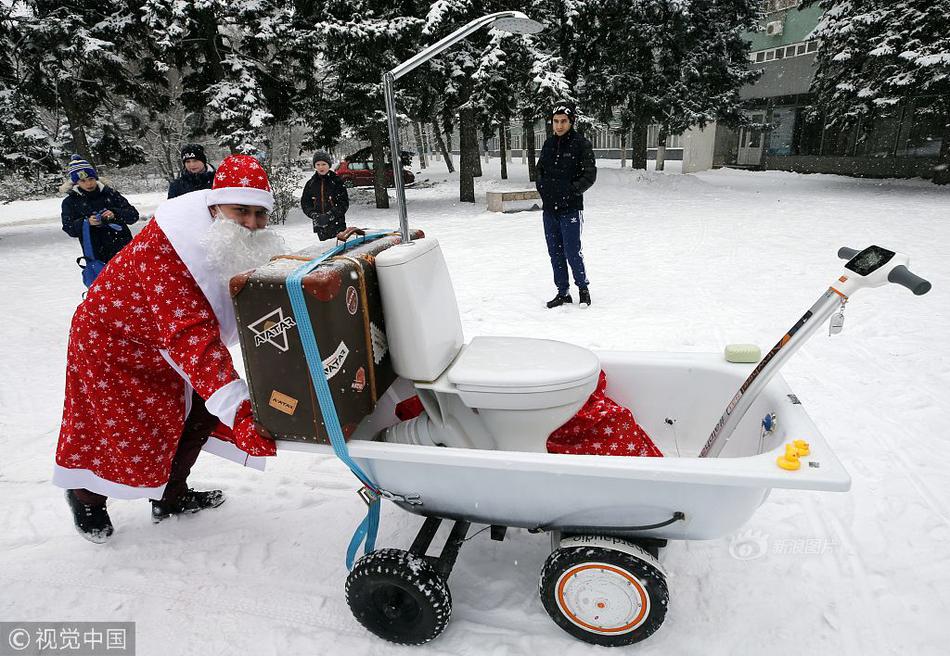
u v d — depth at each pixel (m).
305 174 23.94
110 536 2.46
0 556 2.36
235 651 1.87
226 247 1.77
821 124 22.05
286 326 1.61
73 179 4.24
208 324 1.82
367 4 12.23
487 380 1.87
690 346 4.16
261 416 1.77
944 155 15.09
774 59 23.36
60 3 12.12
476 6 12.80
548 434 2.00
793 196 13.98
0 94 12.21
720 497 1.59
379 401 2.14
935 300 4.95
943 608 1.88
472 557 2.24
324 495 2.72
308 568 2.24
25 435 3.35
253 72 12.69
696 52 17.53
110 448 2.07
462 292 6.00
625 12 16.20
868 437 2.87
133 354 1.97
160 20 11.38
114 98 16.97
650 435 2.36
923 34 12.95
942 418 3.01
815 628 1.84
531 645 1.82
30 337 5.24
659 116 18.19
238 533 2.46
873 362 3.74
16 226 15.14
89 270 4.37
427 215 13.52
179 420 2.15
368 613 1.84
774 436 1.83
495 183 20.17
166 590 2.15
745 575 2.07
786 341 1.73
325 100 14.05
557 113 4.65
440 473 1.76
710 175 22.58
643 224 10.17
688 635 1.84
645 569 1.67
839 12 14.43
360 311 1.81
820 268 6.31
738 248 7.61
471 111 14.80
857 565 2.08
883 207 11.23
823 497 2.46
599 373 2.04
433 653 1.81
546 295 5.72
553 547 1.93
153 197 21.50
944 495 2.42
